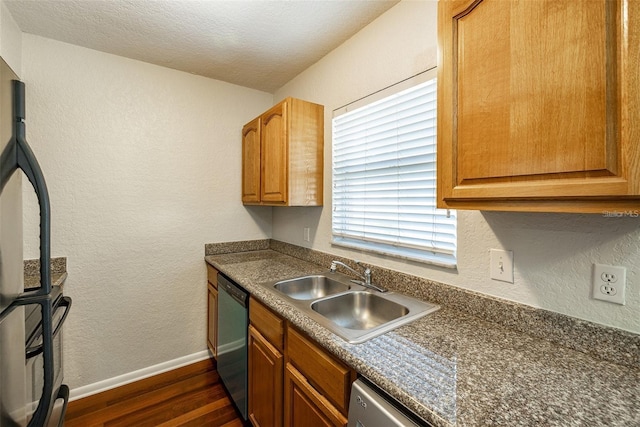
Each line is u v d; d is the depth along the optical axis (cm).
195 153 234
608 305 85
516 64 74
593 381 75
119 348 206
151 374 218
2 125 62
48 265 73
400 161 151
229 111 249
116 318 204
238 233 257
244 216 260
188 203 231
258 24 166
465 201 88
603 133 60
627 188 57
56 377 142
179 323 229
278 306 127
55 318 133
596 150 61
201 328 240
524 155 72
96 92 193
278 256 242
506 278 108
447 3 89
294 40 183
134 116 207
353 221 184
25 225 172
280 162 196
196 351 238
